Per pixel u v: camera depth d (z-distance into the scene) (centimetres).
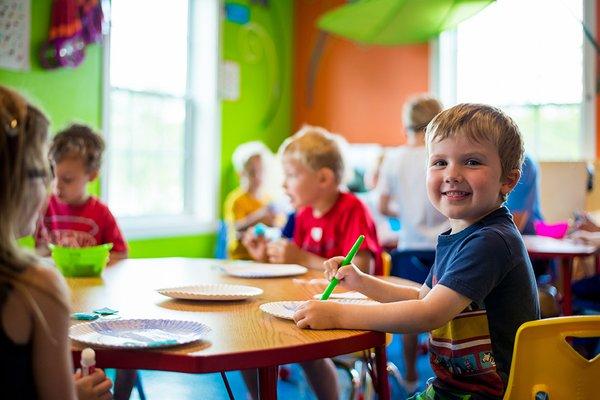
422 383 323
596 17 503
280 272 205
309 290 180
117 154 460
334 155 247
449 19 450
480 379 145
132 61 468
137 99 473
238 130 538
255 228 249
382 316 135
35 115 104
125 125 465
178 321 135
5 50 371
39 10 389
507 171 154
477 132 149
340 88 581
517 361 129
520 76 530
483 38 539
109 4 424
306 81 593
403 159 347
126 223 455
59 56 393
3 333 97
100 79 430
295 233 257
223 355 116
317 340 126
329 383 225
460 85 548
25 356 99
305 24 592
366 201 453
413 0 434
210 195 514
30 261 101
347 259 163
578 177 442
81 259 198
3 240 98
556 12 516
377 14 454
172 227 481
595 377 130
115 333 129
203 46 514
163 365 117
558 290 322
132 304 159
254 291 170
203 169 515
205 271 214
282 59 584
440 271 152
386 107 565
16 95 104
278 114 583
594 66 504
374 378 170
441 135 152
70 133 254
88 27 406
